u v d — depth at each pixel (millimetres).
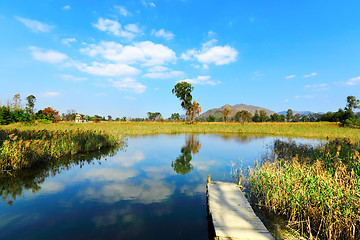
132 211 6480
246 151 17984
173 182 9492
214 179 10016
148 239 4922
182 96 70812
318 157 10562
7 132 17750
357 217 4785
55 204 6922
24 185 8758
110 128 34531
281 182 7250
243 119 94188
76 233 5148
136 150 17906
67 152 14820
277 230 4578
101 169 11609
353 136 24625
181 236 5105
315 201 5672
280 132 35188
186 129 41281
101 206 6816
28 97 82125
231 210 6098
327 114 92938
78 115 76188
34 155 11875
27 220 5809
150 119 116500
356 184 5707
